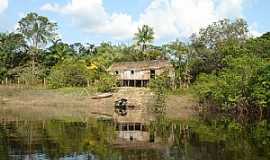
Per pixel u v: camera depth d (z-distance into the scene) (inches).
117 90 4475.9
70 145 1819.6
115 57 6018.7
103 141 1945.1
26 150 1688.0
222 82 3100.4
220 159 1537.9
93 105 4153.5
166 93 4035.4
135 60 5846.5
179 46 4544.8
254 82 2908.5
